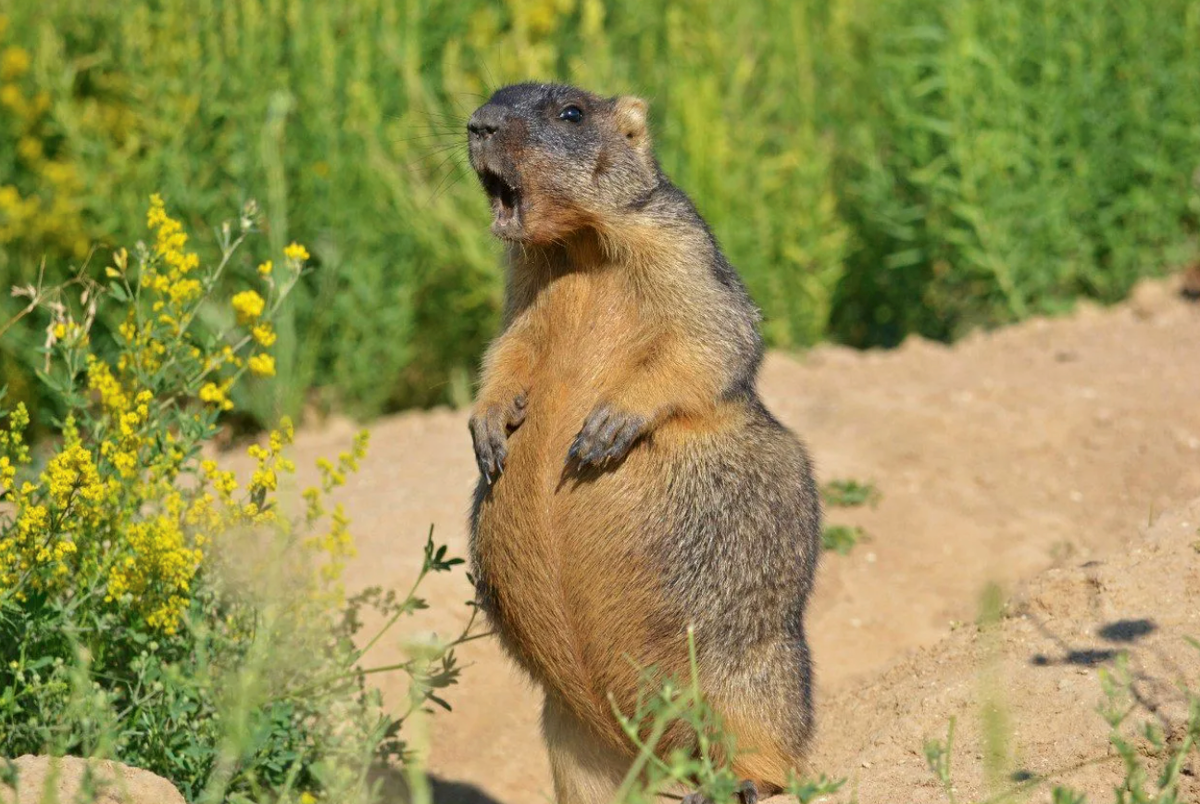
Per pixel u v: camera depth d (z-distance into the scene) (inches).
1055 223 698.8
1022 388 626.2
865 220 745.6
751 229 697.0
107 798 258.5
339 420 670.5
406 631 450.0
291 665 315.3
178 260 338.3
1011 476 564.7
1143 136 705.0
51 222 626.2
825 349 713.6
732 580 320.8
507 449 330.0
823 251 708.0
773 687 326.0
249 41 632.4
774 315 710.5
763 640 325.4
